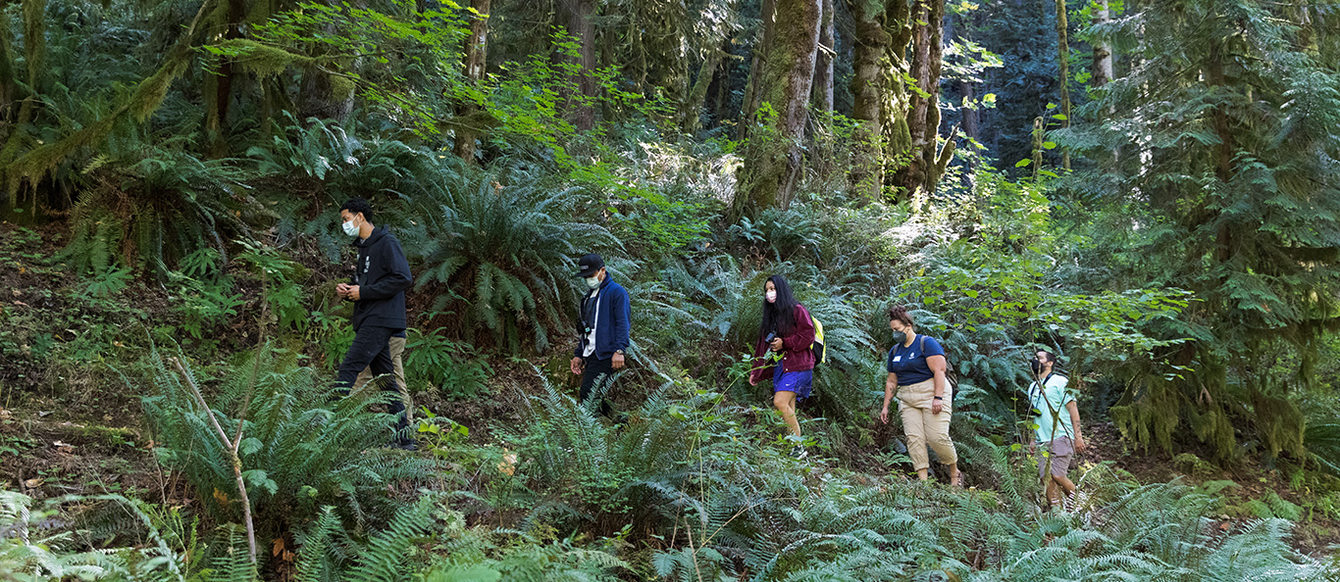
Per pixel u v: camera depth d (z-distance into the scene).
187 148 6.73
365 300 4.86
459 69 8.59
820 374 7.33
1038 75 26.97
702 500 3.96
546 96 8.05
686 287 7.99
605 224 7.96
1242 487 8.23
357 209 4.93
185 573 2.74
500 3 12.59
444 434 4.99
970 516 4.44
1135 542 4.44
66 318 5.07
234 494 3.38
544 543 3.63
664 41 13.38
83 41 7.63
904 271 9.77
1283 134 8.28
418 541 3.29
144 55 7.80
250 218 6.30
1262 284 8.26
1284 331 8.61
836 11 14.34
